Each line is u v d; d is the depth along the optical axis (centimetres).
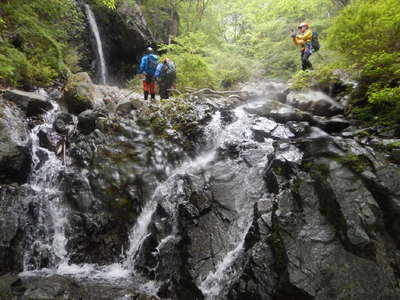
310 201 422
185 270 468
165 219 541
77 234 579
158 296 477
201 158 667
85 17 1443
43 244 567
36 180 631
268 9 1620
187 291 457
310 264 369
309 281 358
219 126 708
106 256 571
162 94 889
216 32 2044
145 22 1703
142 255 542
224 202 524
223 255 465
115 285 491
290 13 1498
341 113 703
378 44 593
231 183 554
